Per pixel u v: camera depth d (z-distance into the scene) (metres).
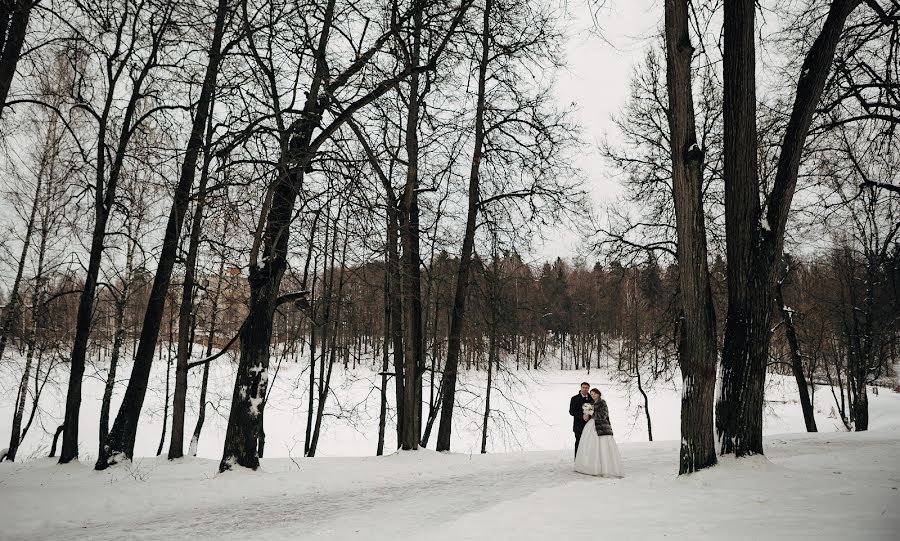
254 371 12.86
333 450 31.25
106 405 16.03
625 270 20.39
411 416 16.30
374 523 7.00
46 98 14.71
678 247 8.95
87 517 8.96
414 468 13.66
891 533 4.47
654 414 44.50
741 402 8.77
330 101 13.64
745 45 9.09
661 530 5.27
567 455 16.02
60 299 21.36
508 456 16.08
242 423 12.65
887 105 14.35
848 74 14.33
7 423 33.28
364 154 13.27
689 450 8.65
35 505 9.30
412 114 16.95
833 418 39.53
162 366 42.25
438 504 8.24
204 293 21.44
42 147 19.28
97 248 14.67
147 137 15.66
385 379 21.56
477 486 10.15
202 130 14.56
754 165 9.18
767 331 8.91
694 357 8.71
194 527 7.69
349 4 13.93
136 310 24.94
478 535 5.62
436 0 14.60
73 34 12.48
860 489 6.80
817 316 33.12
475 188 18.53
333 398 38.97
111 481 11.77
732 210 9.15
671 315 19.48
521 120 18.03
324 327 23.28
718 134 17.59
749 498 6.61
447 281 19.52
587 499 7.29
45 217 19.12
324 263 20.69
